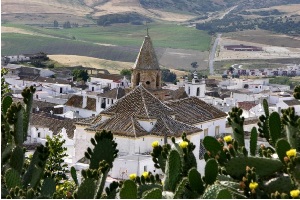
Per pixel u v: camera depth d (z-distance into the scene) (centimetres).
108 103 12888
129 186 1630
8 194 1780
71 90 16975
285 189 1677
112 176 6131
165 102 7975
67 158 7294
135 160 6138
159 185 1803
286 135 1898
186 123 7500
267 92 17550
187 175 1730
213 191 1540
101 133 1938
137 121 6794
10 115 1969
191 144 1812
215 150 1844
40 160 1961
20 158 1972
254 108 13038
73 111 12800
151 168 6294
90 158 1930
